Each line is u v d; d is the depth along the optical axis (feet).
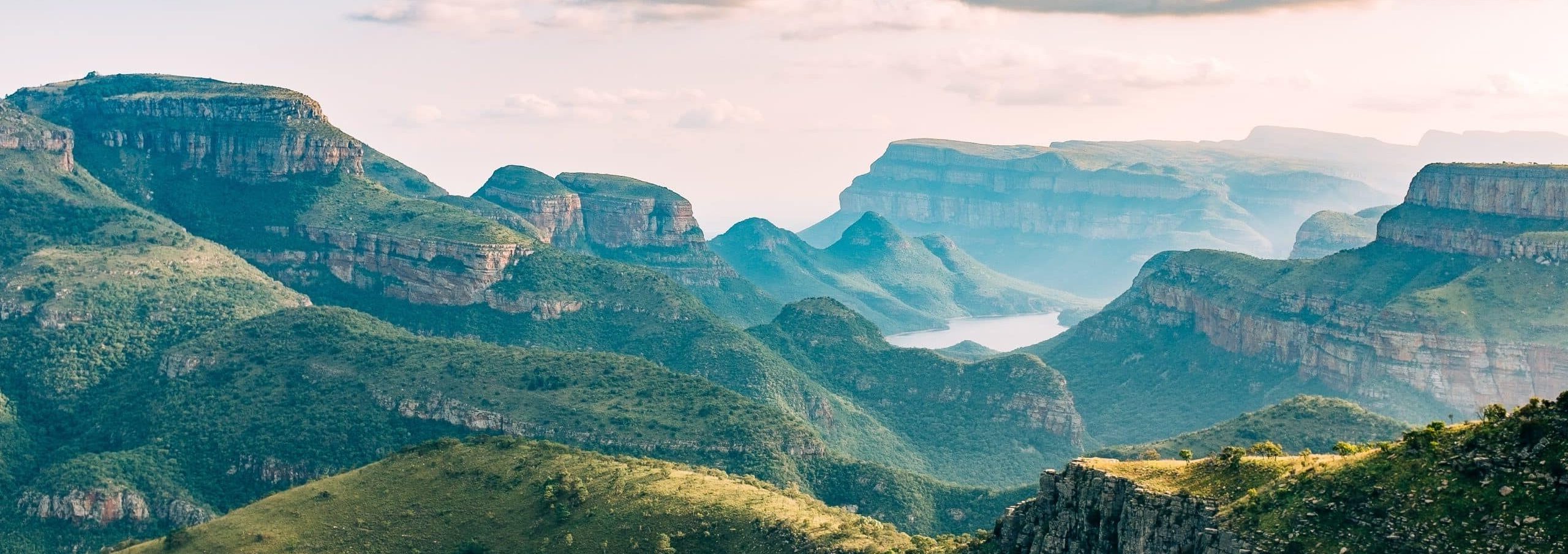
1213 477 598.75
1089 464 629.92
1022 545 644.69
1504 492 524.93
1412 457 555.28
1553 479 518.78
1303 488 565.94
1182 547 577.02
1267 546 552.41
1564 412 531.09
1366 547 538.06
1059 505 631.15
